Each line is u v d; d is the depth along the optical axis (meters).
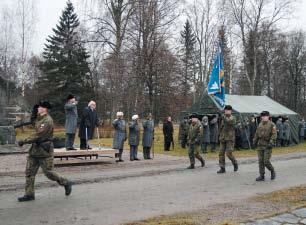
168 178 12.77
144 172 13.84
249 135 24.52
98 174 13.21
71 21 54.72
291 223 7.49
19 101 48.47
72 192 10.22
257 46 48.53
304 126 30.19
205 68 51.28
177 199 9.62
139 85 34.62
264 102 29.44
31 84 66.31
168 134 23.06
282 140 26.95
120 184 11.53
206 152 22.14
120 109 35.81
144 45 33.75
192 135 15.12
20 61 48.03
